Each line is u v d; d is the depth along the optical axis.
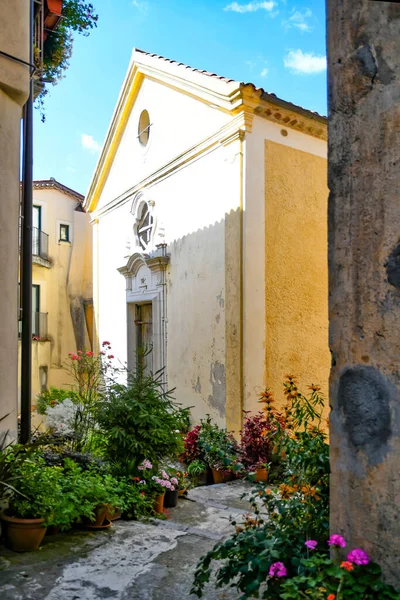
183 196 9.45
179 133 9.59
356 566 1.85
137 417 5.41
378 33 1.98
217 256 8.37
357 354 1.99
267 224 8.02
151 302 10.74
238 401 7.71
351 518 1.98
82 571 3.27
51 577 3.16
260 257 7.90
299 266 8.39
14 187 4.22
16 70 4.14
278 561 2.22
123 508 4.43
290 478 2.89
